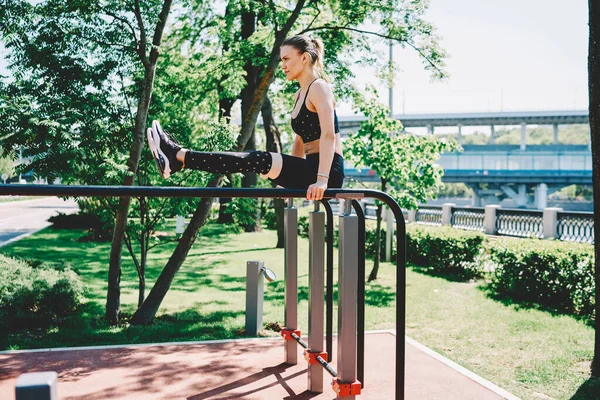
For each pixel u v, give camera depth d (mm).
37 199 65125
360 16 8656
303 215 19375
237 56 12266
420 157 9641
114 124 6086
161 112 6953
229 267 11938
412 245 12586
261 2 9562
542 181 38000
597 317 4770
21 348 5395
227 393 3666
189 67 12492
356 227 3049
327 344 4238
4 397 3602
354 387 3072
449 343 5836
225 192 2627
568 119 45281
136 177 7098
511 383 4543
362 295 3564
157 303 6672
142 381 3926
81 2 5832
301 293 9102
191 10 12250
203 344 5027
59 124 5320
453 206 18688
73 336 5867
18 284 6727
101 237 16719
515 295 8547
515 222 16047
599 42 4645
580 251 7551
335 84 10547
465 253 10539
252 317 6039
